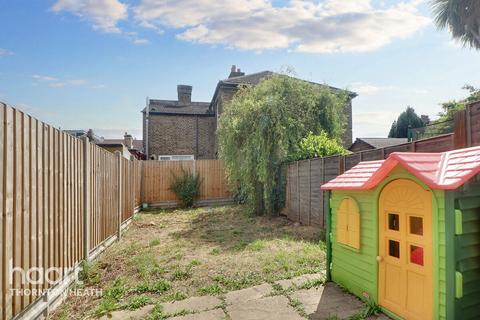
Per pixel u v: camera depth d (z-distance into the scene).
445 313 2.37
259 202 9.81
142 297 3.53
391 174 2.95
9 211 2.42
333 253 3.92
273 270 4.39
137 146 25.22
